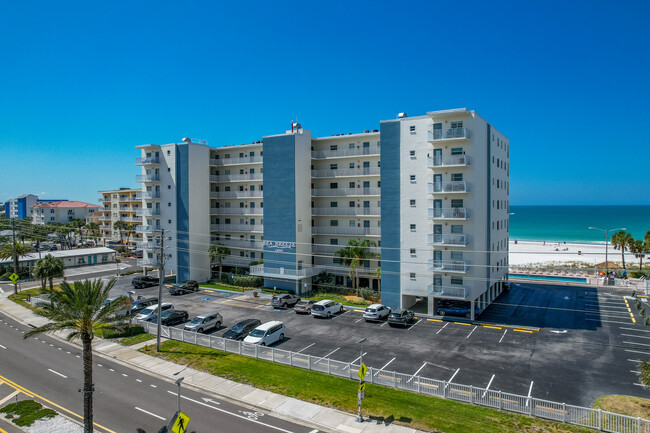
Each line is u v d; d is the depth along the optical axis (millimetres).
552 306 48656
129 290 58281
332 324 40625
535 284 63812
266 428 21172
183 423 17031
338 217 57281
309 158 57312
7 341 35562
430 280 44344
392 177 46188
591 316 43844
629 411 22438
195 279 62719
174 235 63562
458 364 29828
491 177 49656
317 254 57469
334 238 57469
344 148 57188
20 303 50062
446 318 42812
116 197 113562
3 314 45312
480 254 45531
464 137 41719
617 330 38500
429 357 31312
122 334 37000
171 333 36312
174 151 63188
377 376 26484
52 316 19859
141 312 41469
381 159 46719
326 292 54500
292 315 44125
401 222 45781
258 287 58312
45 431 20719
